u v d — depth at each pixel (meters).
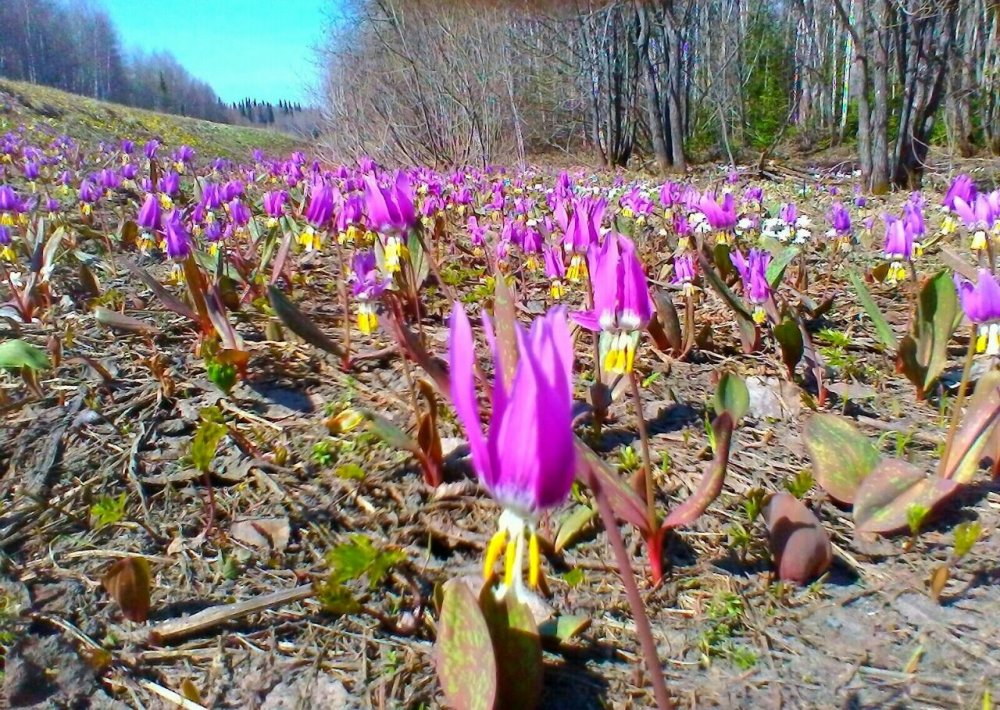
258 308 0.71
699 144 4.54
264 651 0.31
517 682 0.27
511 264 0.96
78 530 0.39
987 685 0.29
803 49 5.16
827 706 0.29
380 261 0.53
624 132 4.37
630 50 4.07
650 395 0.55
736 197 2.13
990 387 0.41
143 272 0.59
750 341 0.63
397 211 0.48
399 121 3.93
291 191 1.75
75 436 0.47
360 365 0.59
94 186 1.17
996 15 2.71
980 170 2.51
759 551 0.38
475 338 0.67
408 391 0.54
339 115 3.90
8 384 0.53
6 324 0.65
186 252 0.61
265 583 0.35
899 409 0.54
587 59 4.16
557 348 0.18
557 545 0.36
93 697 0.29
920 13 2.12
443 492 0.42
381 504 0.41
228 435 0.47
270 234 0.83
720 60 4.64
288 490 0.42
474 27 3.72
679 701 0.29
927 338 0.55
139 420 0.49
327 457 0.45
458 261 1.04
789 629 0.33
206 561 0.37
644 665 0.31
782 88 5.27
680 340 0.62
